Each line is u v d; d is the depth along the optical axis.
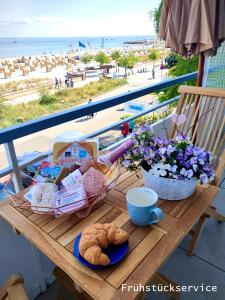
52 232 0.73
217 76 2.53
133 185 0.98
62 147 0.96
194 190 0.93
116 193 0.92
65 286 1.13
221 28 1.97
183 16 1.91
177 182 0.84
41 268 1.32
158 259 0.63
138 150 0.90
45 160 1.07
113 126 1.59
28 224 0.77
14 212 0.82
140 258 0.63
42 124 1.11
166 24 2.03
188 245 1.54
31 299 1.32
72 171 0.94
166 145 0.90
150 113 1.90
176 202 0.88
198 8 1.83
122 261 0.62
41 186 0.87
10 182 1.07
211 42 1.86
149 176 0.89
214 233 1.67
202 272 1.40
